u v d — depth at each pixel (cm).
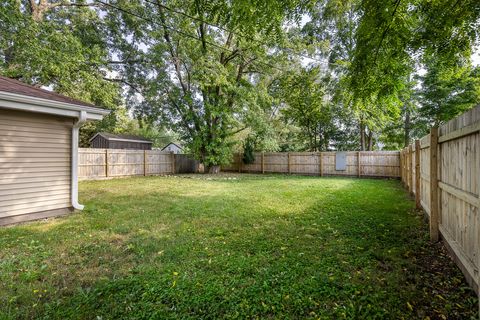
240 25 257
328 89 1421
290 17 245
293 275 227
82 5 988
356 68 303
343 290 201
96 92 1023
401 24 254
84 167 1105
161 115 1471
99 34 1184
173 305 185
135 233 359
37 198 444
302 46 1195
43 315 177
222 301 188
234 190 784
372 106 399
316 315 172
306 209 501
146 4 1105
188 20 1030
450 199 265
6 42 789
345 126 1728
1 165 403
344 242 312
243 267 245
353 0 319
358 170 1234
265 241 321
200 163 1525
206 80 1192
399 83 317
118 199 627
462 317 167
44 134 456
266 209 505
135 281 219
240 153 1622
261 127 1378
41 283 220
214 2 254
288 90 1544
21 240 329
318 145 1842
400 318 167
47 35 824
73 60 877
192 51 1212
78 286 213
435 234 309
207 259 267
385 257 264
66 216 459
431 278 218
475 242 193
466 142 212
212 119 1380
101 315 175
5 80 454
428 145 359
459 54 296
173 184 952
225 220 426
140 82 1388
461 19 256
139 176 1299
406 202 553
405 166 792
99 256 279
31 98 391
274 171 1503
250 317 171
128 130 2752
